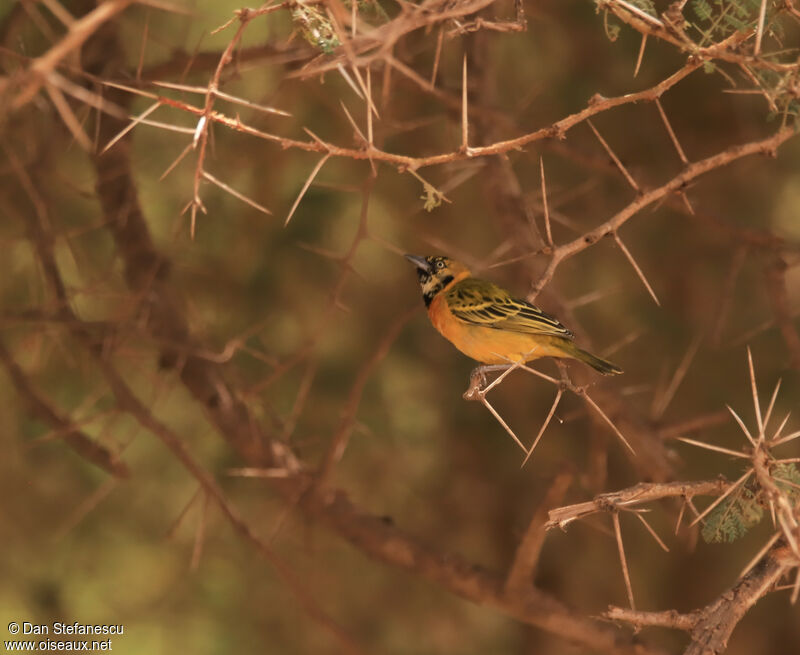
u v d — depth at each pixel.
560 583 14.27
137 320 10.17
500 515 14.42
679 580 14.05
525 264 10.41
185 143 12.19
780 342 12.75
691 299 13.41
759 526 13.68
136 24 11.16
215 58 9.57
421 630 15.62
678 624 4.78
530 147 12.62
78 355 10.90
